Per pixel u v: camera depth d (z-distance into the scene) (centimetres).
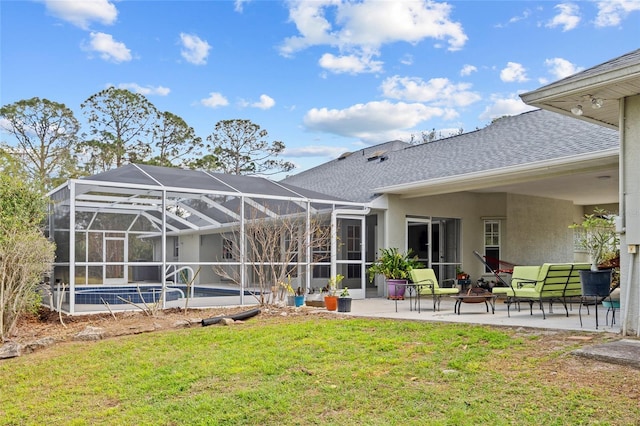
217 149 3450
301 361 617
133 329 854
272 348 689
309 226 1312
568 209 1848
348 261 1426
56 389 567
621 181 686
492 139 1548
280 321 921
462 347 647
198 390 536
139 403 509
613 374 495
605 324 771
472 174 1257
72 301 1020
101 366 643
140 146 3131
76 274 1209
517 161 1211
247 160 3531
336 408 465
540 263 1747
